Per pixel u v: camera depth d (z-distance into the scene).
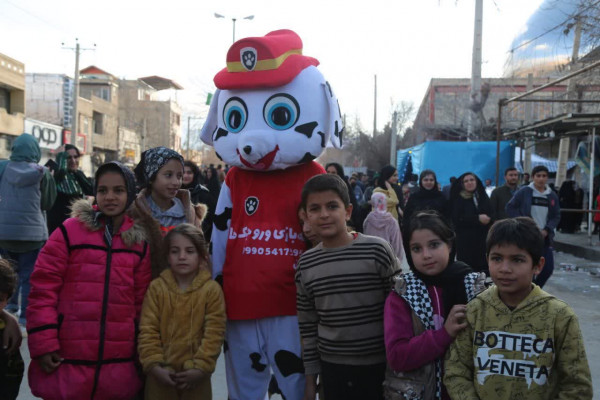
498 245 2.30
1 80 27.06
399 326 2.57
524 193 6.73
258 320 3.29
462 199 6.45
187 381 2.92
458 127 29.50
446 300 2.58
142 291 3.08
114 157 45.25
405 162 17.80
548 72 16.36
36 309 2.85
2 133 27.55
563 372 2.20
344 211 2.86
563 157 15.61
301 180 3.44
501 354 2.27
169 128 55.47
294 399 3.25
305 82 3.37
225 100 3.49
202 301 3.06
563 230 15.18
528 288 2.33
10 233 5.47
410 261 2.68
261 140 3.22
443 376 2.50
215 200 6.53
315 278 2.85
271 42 3.31
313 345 2.95
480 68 16.47
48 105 36.38
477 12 16.20
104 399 2.89
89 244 2.96
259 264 3.26
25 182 5.51
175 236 3.07
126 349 2.95
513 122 25.17
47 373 2.88
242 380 3.31
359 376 2.77
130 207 3.18
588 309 6.84
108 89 45.44
